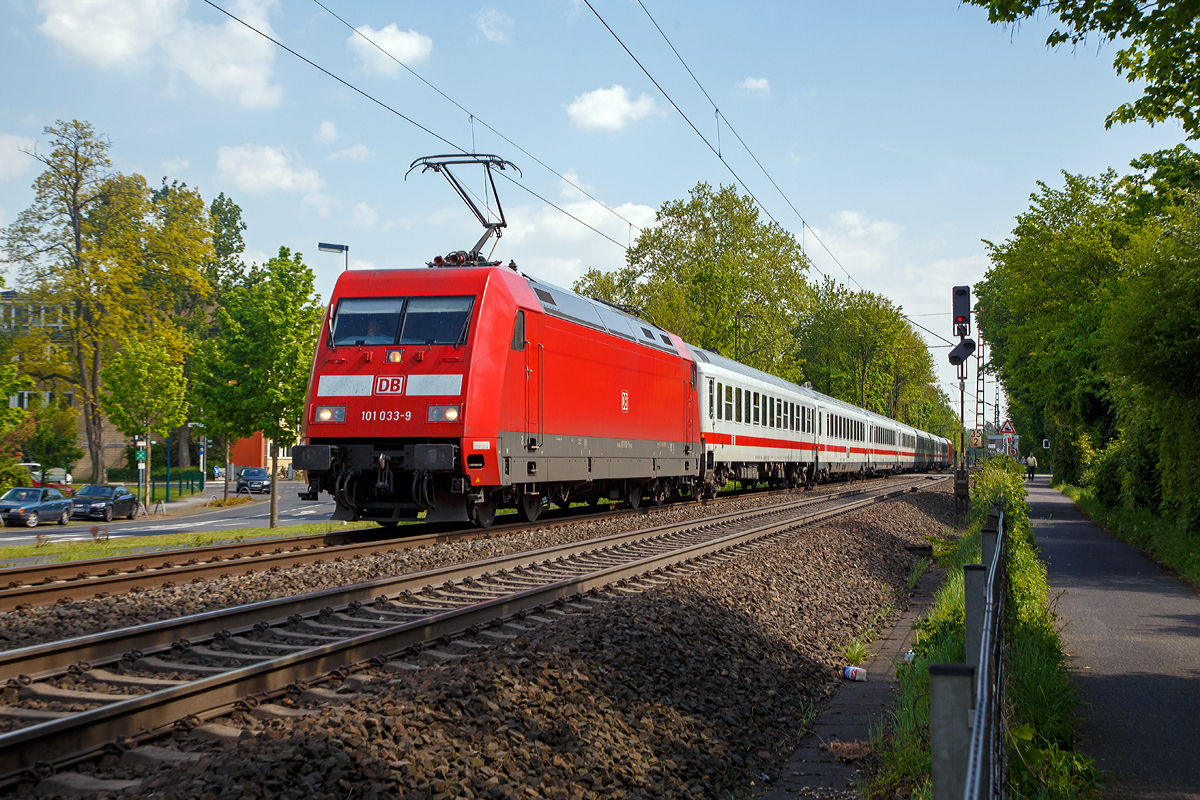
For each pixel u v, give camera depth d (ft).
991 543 24.23
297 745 14.34
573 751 16.19
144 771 14.56
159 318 147.95
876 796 16.61
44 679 19.01
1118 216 92.17
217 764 13.79
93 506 109.40
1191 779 17.16
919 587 42.93
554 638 22.03
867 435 155.43
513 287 47.67
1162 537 49.96
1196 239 41.75
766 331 167.43
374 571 35.27
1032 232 99.86
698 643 24.44
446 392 43.80
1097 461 83.76
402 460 44.19
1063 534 63.31
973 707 10.07
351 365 45.32
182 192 150.00
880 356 254.68
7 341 132.36
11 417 98.73
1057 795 15.40
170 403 134.31
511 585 32.37
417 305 45.78
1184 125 30.25
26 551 50.70
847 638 31.07
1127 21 27.66
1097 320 85.51
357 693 18.62
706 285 149.89
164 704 16.33
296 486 206.69
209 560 37.19
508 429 46.19
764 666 24.97
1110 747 18.98
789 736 20.67
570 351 53.62
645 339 66.85
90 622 25.09
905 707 19.99
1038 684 20.90
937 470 267.80
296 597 26.27
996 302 156.25
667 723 18.92
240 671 17.83
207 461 250.78
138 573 31.35
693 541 47.19
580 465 54.90
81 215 136.87
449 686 17.46
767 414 99.25
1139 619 32.40
